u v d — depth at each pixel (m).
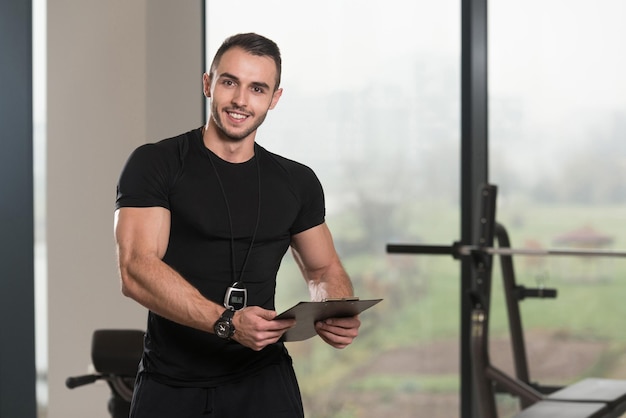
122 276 2.46
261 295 2.63
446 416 5.01
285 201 2.66
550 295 4.40
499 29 4.94
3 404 4.21
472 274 4.92
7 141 4.26
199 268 2.55
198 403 2.54
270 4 5.16
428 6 5.01
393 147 5.06
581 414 3.69
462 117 4.96
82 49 5.08
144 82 5.09
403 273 5.05
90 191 5.06
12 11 4.27
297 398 2.68
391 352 5.05
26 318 4.28
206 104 5.21
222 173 2.58
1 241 4.25
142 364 2.59
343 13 5.10
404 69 5.05
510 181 4.94
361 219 5.09
